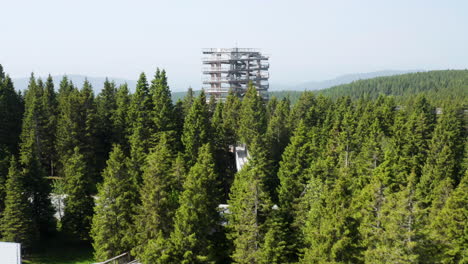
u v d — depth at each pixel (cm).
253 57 13525
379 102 10219
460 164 7200
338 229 3947
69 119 7981
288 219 5503
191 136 7469
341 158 6538
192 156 7375
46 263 5991
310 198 5178
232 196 5669
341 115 9050
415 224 3678
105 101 9350
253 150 6494
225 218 5441
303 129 6669
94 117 8394
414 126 7625
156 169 5181
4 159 6744
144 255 4719
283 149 8369
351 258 4003
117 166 5666
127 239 5359
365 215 4338
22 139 8275
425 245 3750
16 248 5406
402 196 3731
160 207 5088
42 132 8469
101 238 5441
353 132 7606
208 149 6531
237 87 13125
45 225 6762
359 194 5144
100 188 6059
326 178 5572
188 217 4750
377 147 6706
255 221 4669
